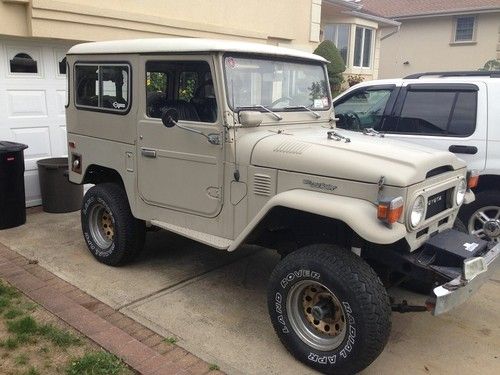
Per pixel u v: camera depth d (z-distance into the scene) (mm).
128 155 4520
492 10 20953
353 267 3082
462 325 4012
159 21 7688
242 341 3686
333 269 3100
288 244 3934
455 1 22922
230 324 3918
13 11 6082
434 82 5242
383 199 2990
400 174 3111
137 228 4770
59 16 6402
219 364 3371
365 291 3020
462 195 3834
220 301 4285
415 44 23438
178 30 8047
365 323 3014
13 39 6316
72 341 3438
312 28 11289
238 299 4336
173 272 4840
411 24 23328
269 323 3957
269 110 4031
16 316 3738
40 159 6629
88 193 4961
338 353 3176
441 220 3650
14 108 6434
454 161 3688
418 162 3244
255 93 3973
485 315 4176
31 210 6656
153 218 4445
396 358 3549
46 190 6473
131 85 4355
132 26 7332
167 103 4113
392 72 24344
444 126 5133
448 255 3309
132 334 3721
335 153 3385
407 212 3127
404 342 3754
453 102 5113
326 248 3244
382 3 24609
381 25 19844
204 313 4078
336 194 3295
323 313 3283
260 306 4223
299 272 3252
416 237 3348
